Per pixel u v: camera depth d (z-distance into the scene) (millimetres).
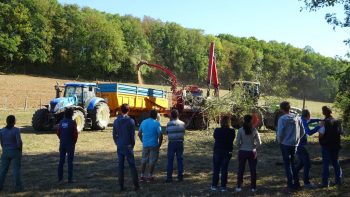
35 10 74875
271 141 15055
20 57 70500
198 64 88875
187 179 9094
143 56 87438
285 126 7676
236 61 91562
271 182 8758
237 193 7777
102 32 78688
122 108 8047
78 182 8656
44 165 10469
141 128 8805
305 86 66750
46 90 45219
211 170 10148
